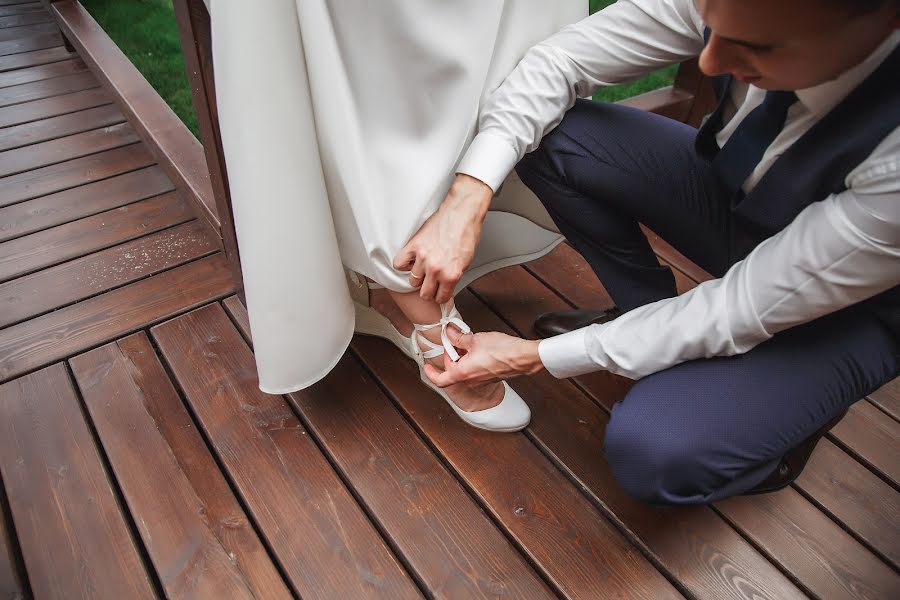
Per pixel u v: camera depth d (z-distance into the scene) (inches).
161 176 68.4
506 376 37.4
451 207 36.0
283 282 36.5
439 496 41.4
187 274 56.5
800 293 27.3
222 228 47.3
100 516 39.5
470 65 34.3
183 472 42.1
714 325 29.9
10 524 39.0
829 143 26.6
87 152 71.7
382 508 40.7
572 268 58.6
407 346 46.0
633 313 33.5
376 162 34.8
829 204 26.3
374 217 34.4
